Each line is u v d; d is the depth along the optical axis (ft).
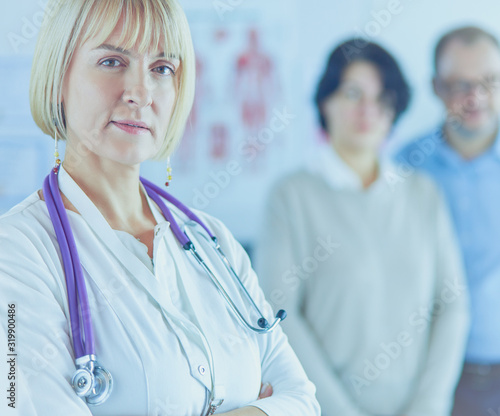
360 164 6.72
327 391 5.78
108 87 2.53
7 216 2.50
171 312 2.55
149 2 2.58
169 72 2.70
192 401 2.46
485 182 6.75
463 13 7.10
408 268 6.30
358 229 6.37
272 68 7.11
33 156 6.53
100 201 2.68
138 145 2.59
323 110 6.97
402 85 6.96
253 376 2.74
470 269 6.61
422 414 5.95
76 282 2.43
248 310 2.96
